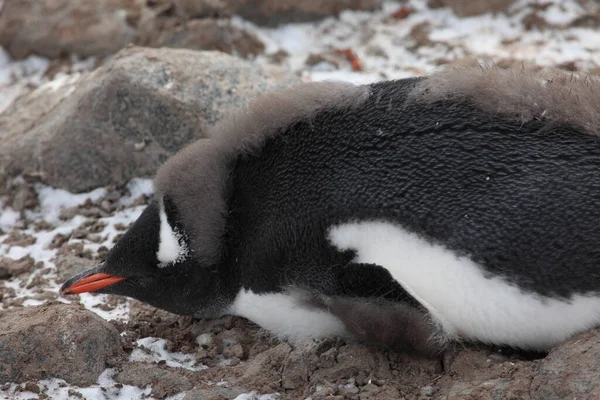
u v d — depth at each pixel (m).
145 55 12.55
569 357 7.22
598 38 16.34
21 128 13.23
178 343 9.24
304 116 8.41
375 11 17.42
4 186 12.82
